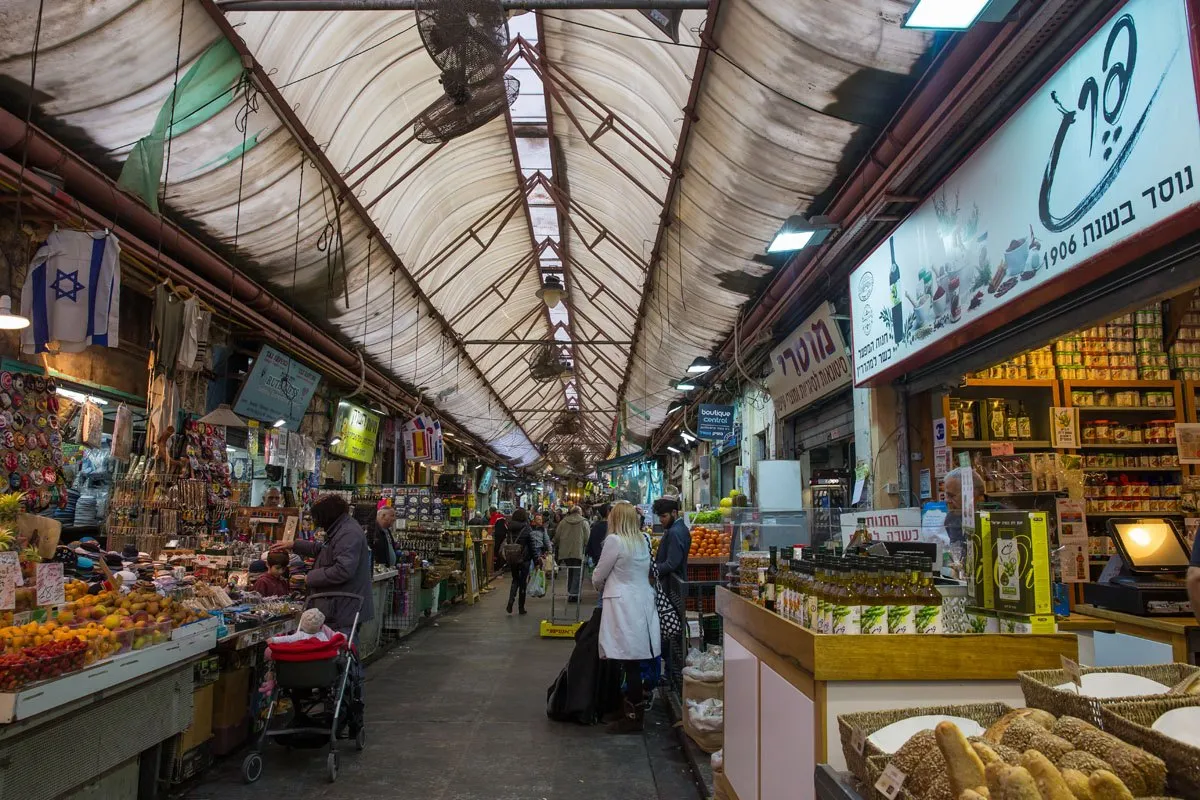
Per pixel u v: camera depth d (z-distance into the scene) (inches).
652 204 329.4
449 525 558.9
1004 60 135.6
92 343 181.3
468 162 349.7
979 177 166.2
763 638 111.7
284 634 184.1
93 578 172.2
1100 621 160.2
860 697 86.9
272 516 328.2
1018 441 247.3
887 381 244.1
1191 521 235.9
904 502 251.9
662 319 439.5
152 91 186.9
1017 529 94.0
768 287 309.3
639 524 218.8
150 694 141.3
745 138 217.0
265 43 201.6
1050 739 59.4
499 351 661.3
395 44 245.9
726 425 506.3
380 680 275.1
